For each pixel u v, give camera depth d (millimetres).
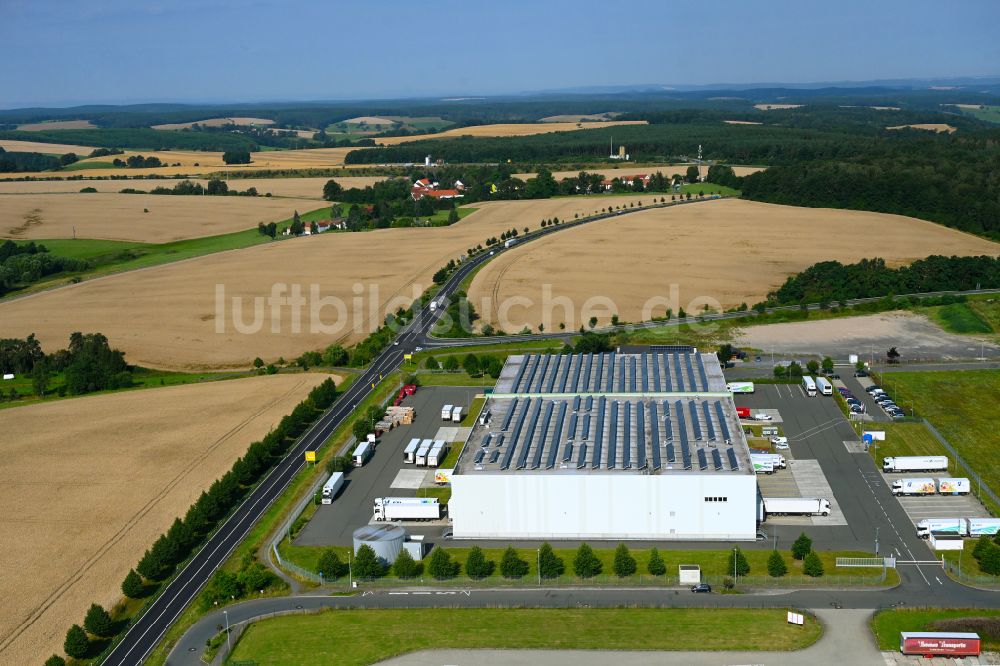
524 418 138875
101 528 122750
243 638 97688
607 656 92000
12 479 139250
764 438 149000
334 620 100750
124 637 98438
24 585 108500
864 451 143125
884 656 90500
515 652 93375
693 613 99625
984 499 125688
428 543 119688
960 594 101812
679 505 116812
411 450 144625
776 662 89938
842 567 108438
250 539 121250
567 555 114375
